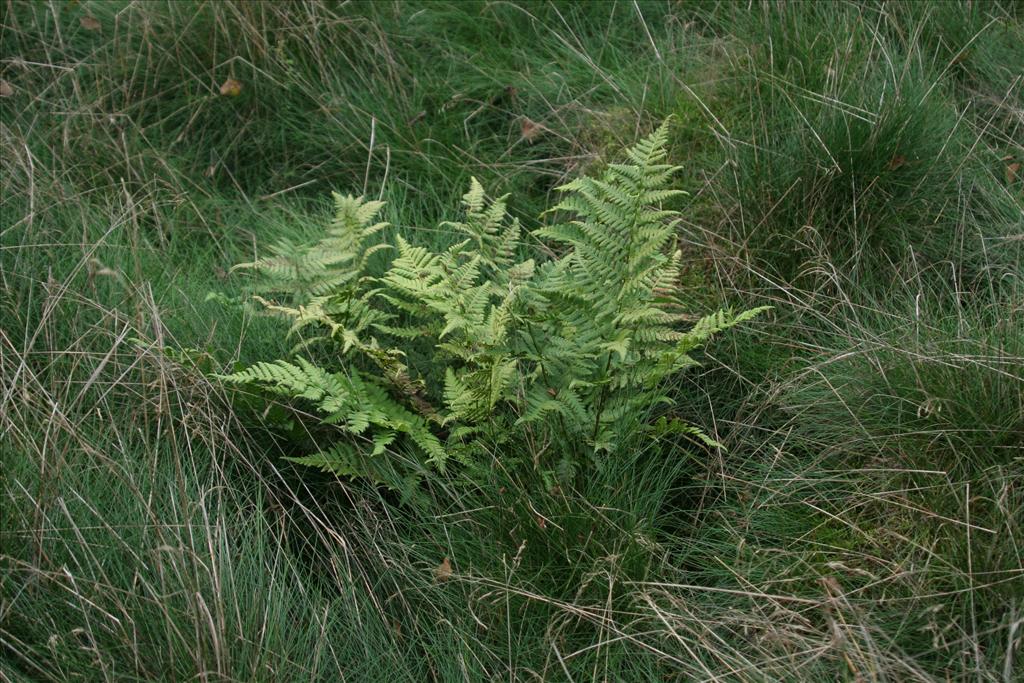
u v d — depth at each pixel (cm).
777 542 275
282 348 315
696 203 370
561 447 281
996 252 336
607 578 260
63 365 304
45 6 457
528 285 297
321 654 248
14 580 247
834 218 352
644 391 297
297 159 426
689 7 453
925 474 273
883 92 360
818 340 323
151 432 296
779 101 387
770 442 303
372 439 296
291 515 295
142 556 246
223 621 227
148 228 386
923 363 287
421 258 294
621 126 400
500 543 269
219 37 435
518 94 429
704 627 245
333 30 436
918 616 242
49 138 408
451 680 251
